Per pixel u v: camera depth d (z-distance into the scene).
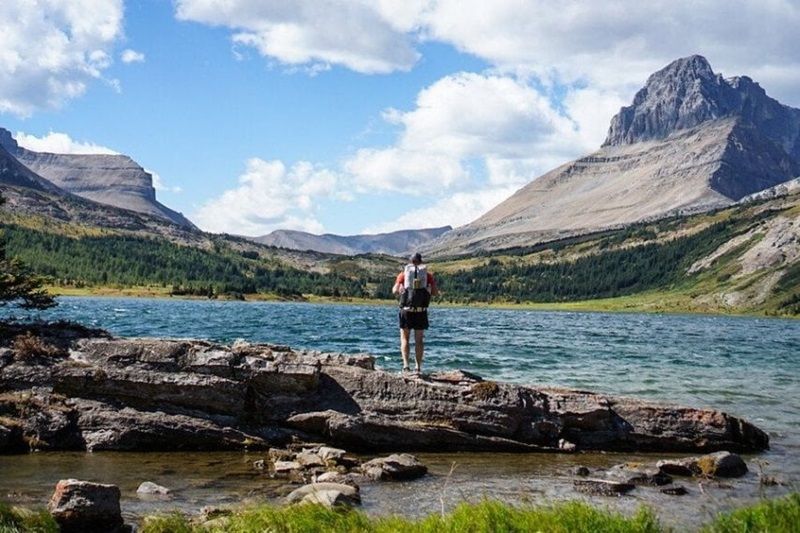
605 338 78.25
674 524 11.30
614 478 15.31
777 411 26.09
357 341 56.41
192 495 13.40
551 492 14.20
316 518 9.48
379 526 9.09
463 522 8.75
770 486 15.00
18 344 19.61
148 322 79.69
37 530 9.45
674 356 52.50
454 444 19.25
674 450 19.77
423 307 21.75
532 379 33.03
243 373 19.59
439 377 21.56
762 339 90.94
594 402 20.34
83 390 18.75
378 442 18.95
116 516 10.66
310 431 19.34
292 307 195.00
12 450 16.83
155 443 17.86
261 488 14.12
